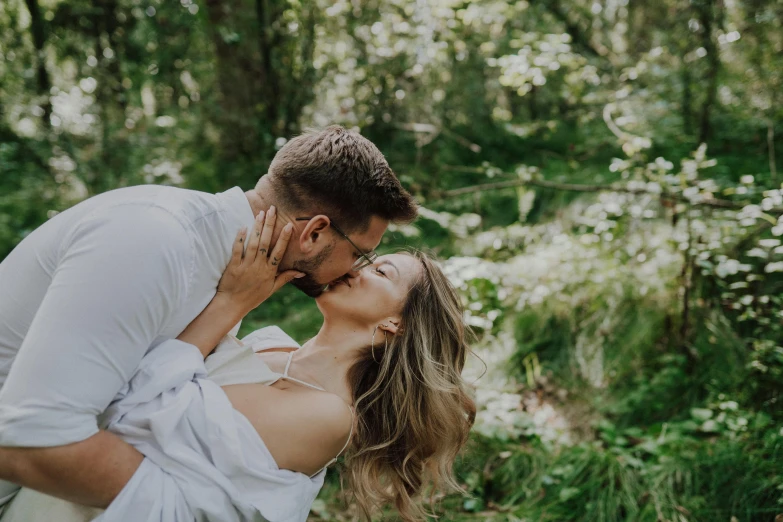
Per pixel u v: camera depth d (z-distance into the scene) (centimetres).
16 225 527
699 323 347
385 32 551
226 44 545
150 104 688
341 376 179
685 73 486
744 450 279
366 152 150
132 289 122
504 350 375
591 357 361
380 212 154
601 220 404
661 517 259
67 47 624
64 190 578
